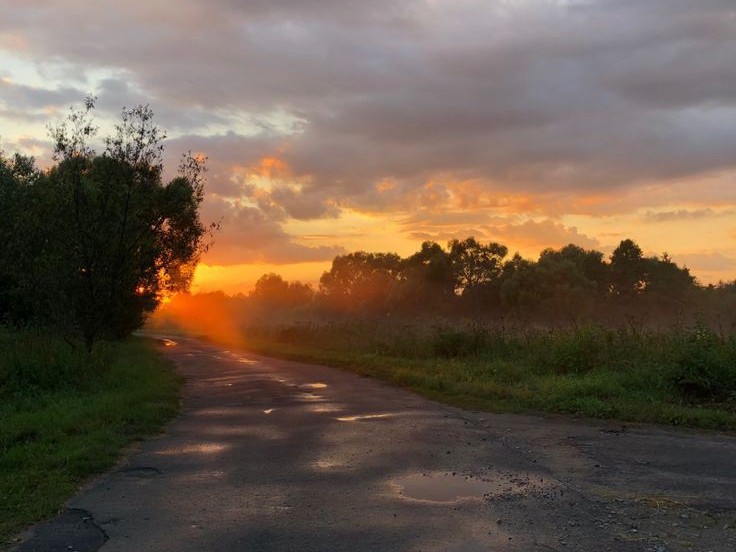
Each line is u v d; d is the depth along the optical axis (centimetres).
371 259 9238
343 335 2972
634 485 655
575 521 543
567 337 1566
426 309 7288
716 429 952
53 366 1420
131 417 1073
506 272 7225
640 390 1191
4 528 541
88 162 1712
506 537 504
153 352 3197
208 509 591
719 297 5241
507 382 1446
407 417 1105
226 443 912
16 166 2688
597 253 7256
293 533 520
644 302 6700
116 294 1778
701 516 554
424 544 489
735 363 1156
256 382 1755
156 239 1936
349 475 713
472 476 701
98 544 502
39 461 761
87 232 1658
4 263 1947
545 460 773
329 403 1305
